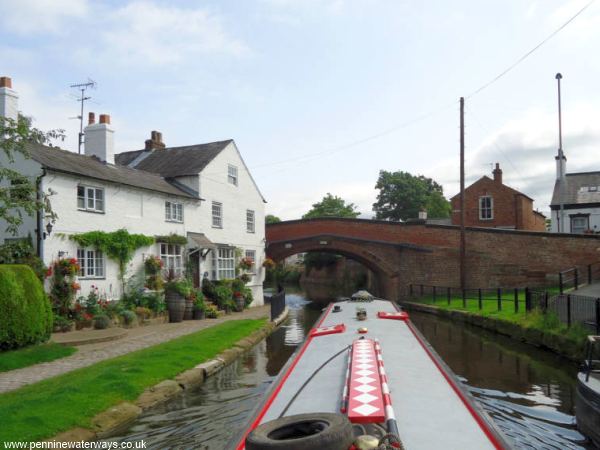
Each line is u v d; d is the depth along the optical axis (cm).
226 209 2348
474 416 414
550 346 1203
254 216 2672
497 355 1214
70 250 1419
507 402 817
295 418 314
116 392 766
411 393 475
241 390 880
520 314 1559
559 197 2995
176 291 1709
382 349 675
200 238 2059
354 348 554
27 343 1052
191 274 1988
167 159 2344
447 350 1293
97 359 1012
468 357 1196
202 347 1144
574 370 1039
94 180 1517
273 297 1841
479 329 1677
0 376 872
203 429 680
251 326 1554
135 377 848
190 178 2114
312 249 3041
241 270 2403
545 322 1277
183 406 784
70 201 1428
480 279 2666
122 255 1603
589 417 638
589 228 2888
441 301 2420
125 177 1727
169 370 923
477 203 3566
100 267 1535
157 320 1622
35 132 1166
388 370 561
